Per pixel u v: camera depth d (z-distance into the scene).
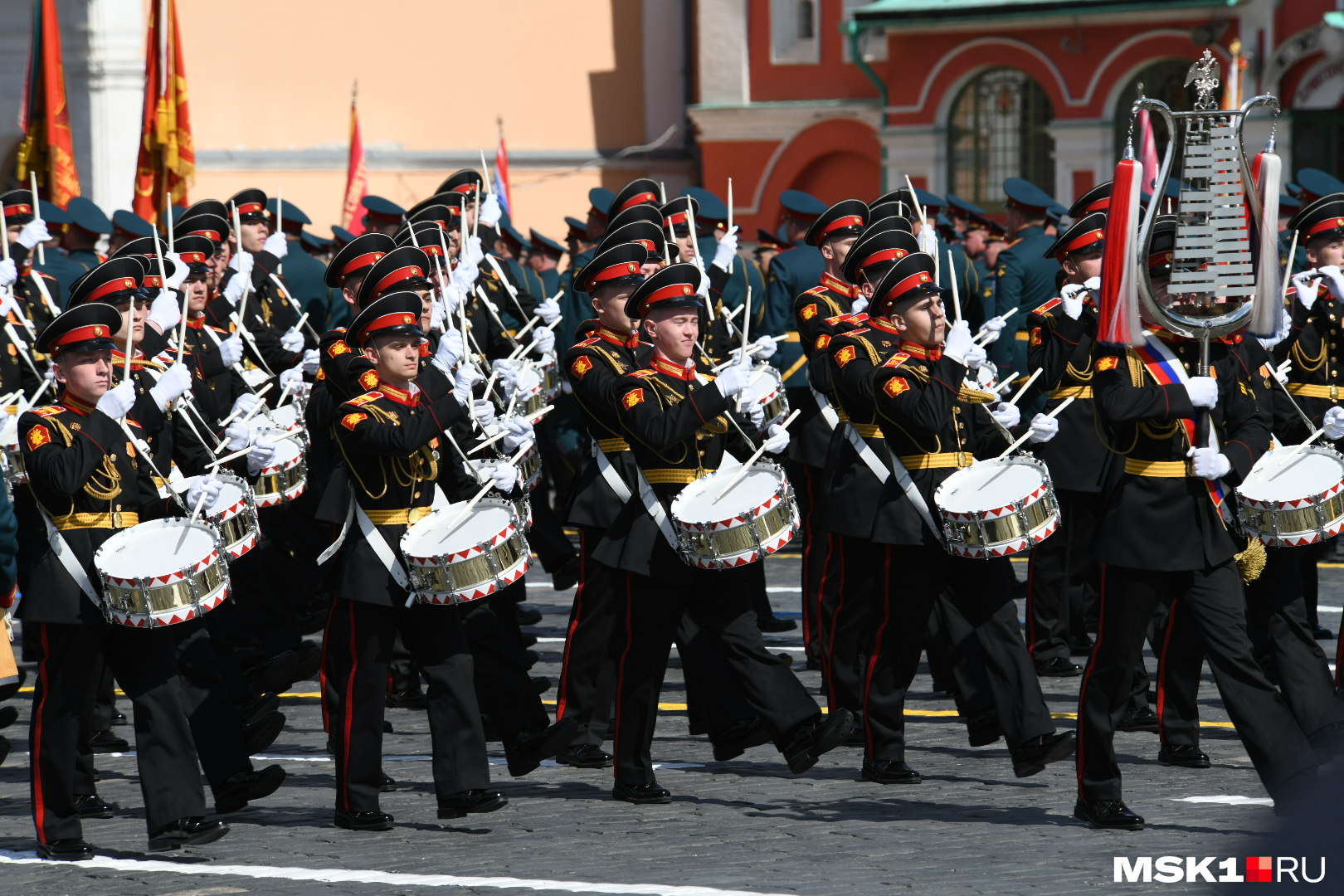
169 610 15.41
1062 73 61.16
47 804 15.97
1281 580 16.81
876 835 16.14
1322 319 20.67
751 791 18.12
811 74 67.06
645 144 70.44
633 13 70.12
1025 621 23.20
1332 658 23.86
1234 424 16.02
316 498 25.56
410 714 22.66
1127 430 15.60
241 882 15.10
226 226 25.06
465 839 16.44
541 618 27.88
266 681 21.56
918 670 24.09
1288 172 58.25
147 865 15.73
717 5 68.25
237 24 65.25
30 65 44.03
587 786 18.56
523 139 69.00
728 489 17.00
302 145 66.25
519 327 28.14
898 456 17.52
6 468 18.11
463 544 16.05
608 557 17.23
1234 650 15.45
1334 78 57.59
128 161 60.50
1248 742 15.38
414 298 16.47
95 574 15.74
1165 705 18.45
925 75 63.66
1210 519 15.52
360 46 67.06
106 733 21.31
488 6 68.50
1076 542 23.00
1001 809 16.98
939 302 17.12
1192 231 15.76
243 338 25.38
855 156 66.69
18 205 27.16
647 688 17.55
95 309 15.90
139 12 60.50
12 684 18.05
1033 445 22.55
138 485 16.36
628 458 18.78
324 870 15.38
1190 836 15.60
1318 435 18.05
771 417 22.94
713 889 14.45
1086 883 14.30
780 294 27.53
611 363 17.56
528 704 18.12
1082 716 15.91
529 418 18.66
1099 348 15.66
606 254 17.77
